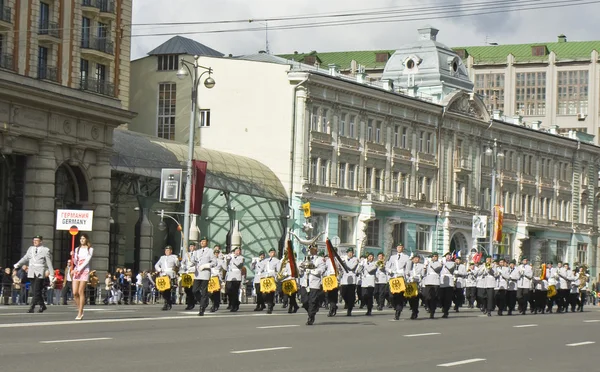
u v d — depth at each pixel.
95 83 63.97
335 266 37.31
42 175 58.09
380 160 92.19
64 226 49.28
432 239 98.75
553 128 124.12
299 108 84.00
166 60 89.81
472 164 105.56
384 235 92.06
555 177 121.62
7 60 56.81
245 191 79.00
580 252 127.38
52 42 60.22
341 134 88.12
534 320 43.78
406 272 40.38
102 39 64.88
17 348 22.00
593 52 167.50
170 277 43.44
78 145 60.34
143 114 90.06
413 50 103.50
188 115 88.38
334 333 29.95
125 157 68.75
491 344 27.73
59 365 19.06
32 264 37.56
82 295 32.34
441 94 100.88
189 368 19.28
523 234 113.31
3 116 54.88
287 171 83.69
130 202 70.38
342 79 87.06
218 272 40.25
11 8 57.22
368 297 44.12
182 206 74.50
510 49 174.62
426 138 98.75
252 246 80.06
